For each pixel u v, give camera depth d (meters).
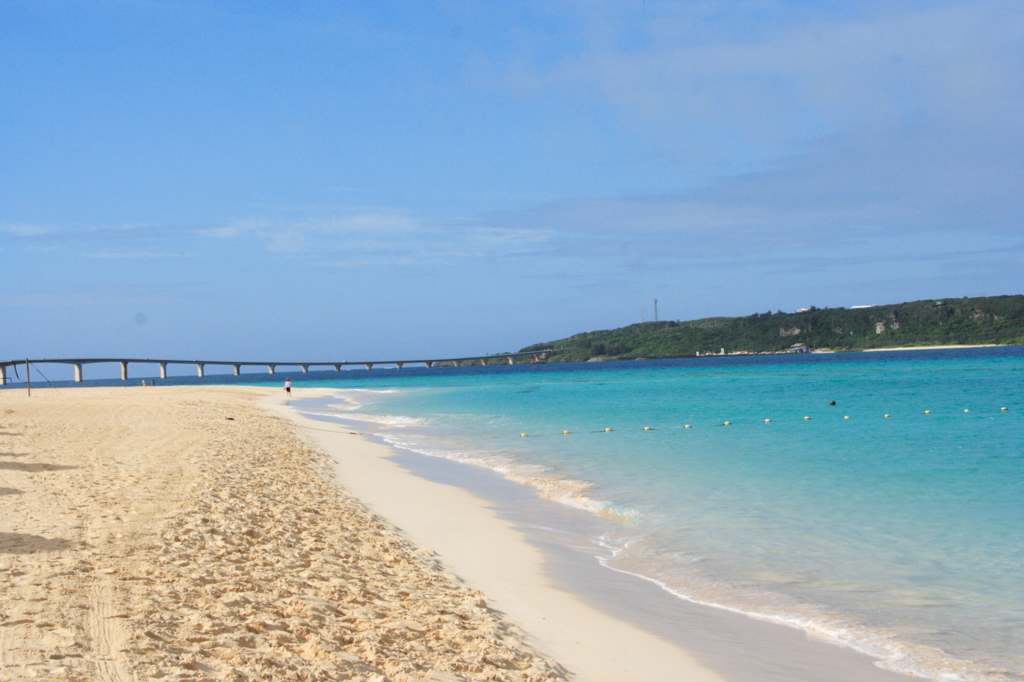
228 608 7.25
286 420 35.94
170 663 5.64
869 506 14.58
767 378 74.06
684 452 22.62
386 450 24.73
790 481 17.34
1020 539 12.00
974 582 9.92
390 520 13.50
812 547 11.69
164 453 19.19
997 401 38.31
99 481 14.26
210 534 10.29
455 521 13.63
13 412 34.09
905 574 10.30
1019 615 8.72
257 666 5.81
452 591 9.02
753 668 7.19
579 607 8.91
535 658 6.97
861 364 106.12
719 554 11.37
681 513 14.20
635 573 10.50
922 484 16.80
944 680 7.03
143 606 6.97
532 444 25.75
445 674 6.18
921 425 28.75
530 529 13.13
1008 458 20.34
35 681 5.02
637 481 17.72
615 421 33.41
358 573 9.30
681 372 105.19
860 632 8.22
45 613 6.60
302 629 6.91
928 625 8.43
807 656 7.54
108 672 5.34
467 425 33.44
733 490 16.38
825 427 28.95
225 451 20.50
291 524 11.74
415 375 172.62
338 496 15.19
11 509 11.29
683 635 8.05
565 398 51.56
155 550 9.14
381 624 7.38
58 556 8.55
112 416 32.22
